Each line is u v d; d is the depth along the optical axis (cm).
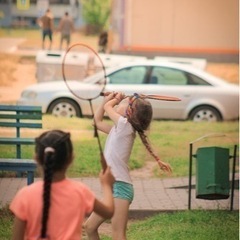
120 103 1014
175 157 1744
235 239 1184
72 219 652
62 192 655
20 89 2281
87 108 2016
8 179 1502
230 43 2509
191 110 2073
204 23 2520
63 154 659
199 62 2394
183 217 1270
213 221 1261
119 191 950
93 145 1750
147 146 991
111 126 997
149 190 1491
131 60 2252
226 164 1263
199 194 1263
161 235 1191
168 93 2069
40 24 2644
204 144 1889
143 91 2061
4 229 1189
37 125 1502
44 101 2016
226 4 2480
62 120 1984
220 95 2069
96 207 669
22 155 1622
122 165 955
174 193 1472
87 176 1571
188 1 2514
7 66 2403
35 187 657
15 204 654
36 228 649
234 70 2509
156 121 2048
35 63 2386
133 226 1258
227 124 2053
